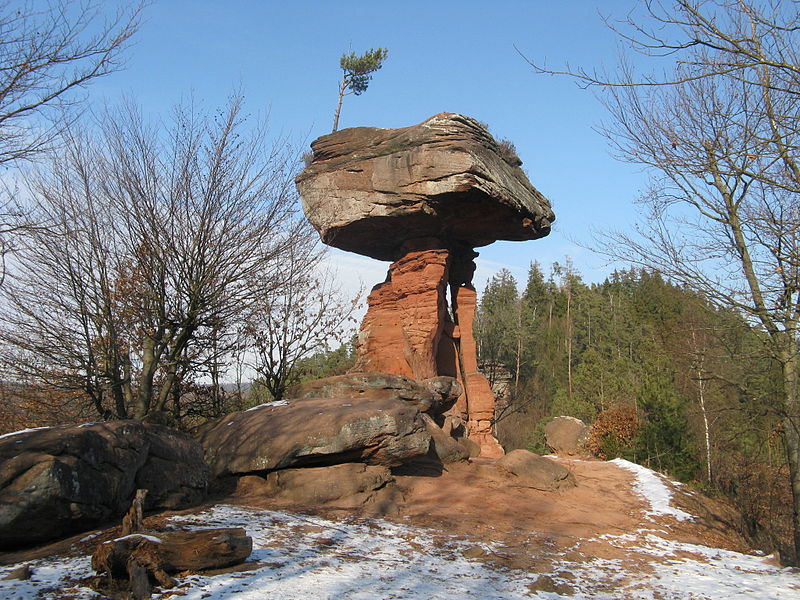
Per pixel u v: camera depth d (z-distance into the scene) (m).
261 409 16.31
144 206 16.88
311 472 14.10
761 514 22.06
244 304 17.91
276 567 8.86
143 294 16.78
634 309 50.78
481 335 58.44
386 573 9.33
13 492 8.78
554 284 83.56
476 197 21.30
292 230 19.28
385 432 14.40
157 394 19.02
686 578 11.08
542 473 17.41
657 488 18.69
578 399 44.50
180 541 8.32
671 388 28.36
